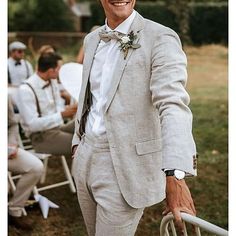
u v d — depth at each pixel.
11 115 3.49
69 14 11.88
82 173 1.99
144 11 11.14
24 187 3.61
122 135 1.83
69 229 3.74
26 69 6.14
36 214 3.93
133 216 1.93
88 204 2.10
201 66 9.74
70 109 3.88
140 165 1.86
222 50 10.91
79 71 4.14
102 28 2.07
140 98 1.82
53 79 4.03
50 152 3.93
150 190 1.89
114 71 1.86
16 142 3.52
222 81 8.62
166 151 1.61
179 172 1.57
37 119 3.82
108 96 1.86
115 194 1.88
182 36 10.98
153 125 1.86
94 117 1.98
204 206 4.05
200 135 5.81
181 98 1.68
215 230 1.50
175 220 1.61
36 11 11.59
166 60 1.75
